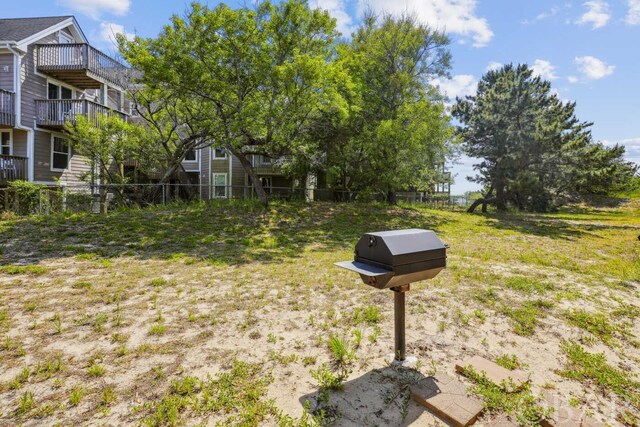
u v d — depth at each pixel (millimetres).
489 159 20406
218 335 3242
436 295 4582
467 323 3719
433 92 16375
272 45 11742
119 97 18031
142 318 3570
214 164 21703
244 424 2029
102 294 4258
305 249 7867
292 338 3227
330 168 15789
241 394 2326
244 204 13383
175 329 3336
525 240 10836
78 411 2119
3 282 4613
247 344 3082
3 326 3273
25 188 10867
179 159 14102
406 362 2750
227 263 6156
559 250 9219
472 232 12156
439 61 16234
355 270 2332
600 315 4066
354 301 4270
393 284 2408
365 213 14336
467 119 21547
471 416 2105
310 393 2367
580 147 18219
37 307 3768
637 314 4164
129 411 2133
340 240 9281
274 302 4156
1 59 12508
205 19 10484
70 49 13594
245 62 11547
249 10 11219
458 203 26562
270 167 20875
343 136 15641
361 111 15125
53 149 14078
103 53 14695
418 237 2518
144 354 2840
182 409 2162
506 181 18719
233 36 10875
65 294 4215
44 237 7332
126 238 7773
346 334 3332
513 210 22547
